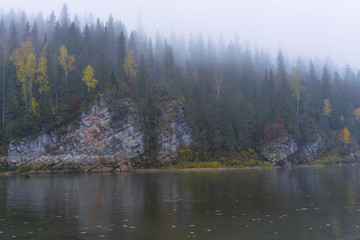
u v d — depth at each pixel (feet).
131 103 282.77
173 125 290.35
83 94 264.52
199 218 60.08
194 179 157.17
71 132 247.70
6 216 62.13
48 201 82.79
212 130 310.86
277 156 302.04
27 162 233.14
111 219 59.11
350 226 53.16
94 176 187.62
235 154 294.66
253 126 324.39
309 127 343.26
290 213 65.05
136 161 254.47
